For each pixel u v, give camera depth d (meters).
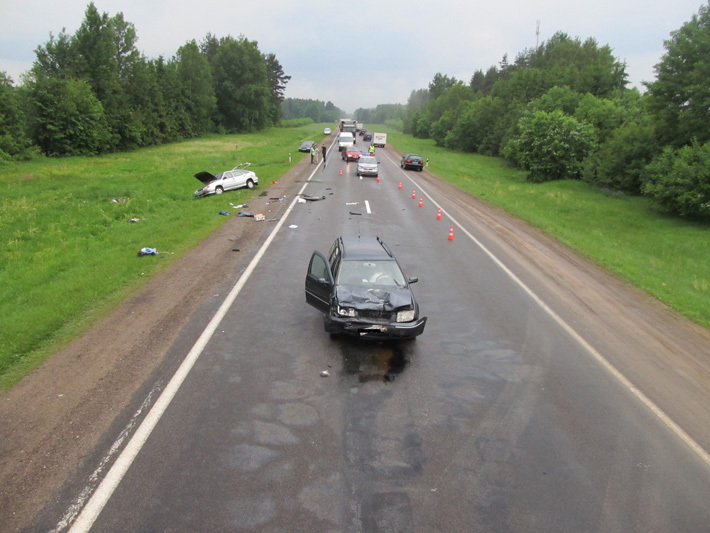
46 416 5.79
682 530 4.57
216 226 17.00
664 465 5.52
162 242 14.31
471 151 73.06
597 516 4.69
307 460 5.29
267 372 7.18
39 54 60.22
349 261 9.12
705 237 19.28
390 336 7.93
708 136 25.81
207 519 4.39
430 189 29.91
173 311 9.30
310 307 9.82
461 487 4.99
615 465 5.48
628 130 30.38
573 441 5.89
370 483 4.98
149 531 4.23
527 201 26.98
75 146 52.47
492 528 4.46
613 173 30.81
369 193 26.89
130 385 6.61
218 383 6.80
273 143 72.00
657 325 9.89
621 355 8.39
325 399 6.55
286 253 13.86
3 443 5.27
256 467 5.13
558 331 9.31
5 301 9.91
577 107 45.50
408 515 4.57
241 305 9.77
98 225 17.72
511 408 6.56
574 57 71.50
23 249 14.59
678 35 26.88
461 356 8.08
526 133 37.91
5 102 43.59
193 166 38.78
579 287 12.18
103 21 60.34
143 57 70.62
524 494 4.94
